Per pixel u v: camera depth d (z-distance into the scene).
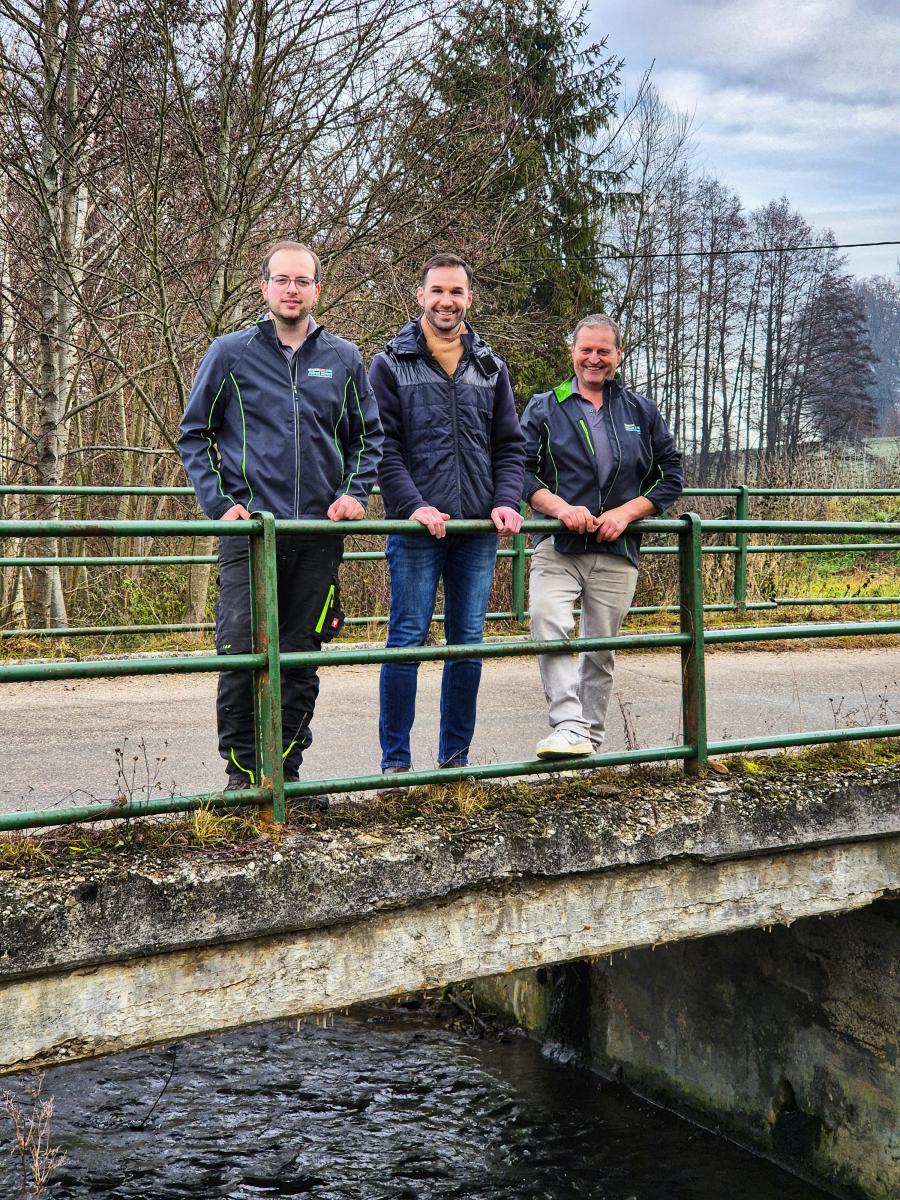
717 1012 6.10
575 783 4.18
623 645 4.12
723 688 8.17
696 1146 6.00
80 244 11.35
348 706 7.17
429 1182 5.49
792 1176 5.70
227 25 9.57
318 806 3.71
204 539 11.41
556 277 18.62
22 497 11.82
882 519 16.91
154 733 6.28
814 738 4.54
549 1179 5.60
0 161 9.62
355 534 3.54
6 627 10.45
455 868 3.58
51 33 9.52
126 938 3.05
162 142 9.38
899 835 4.57
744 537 10.44
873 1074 5.26
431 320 3.92
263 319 3.76
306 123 10.16
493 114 11.20
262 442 3.63
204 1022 3.23
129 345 12.91
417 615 3.97
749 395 40.72
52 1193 5.10
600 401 4.36
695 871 4.14
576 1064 6.92
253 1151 5.62
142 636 9.34
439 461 3.93
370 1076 6.56
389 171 10.66
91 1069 6.38
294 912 3.30
